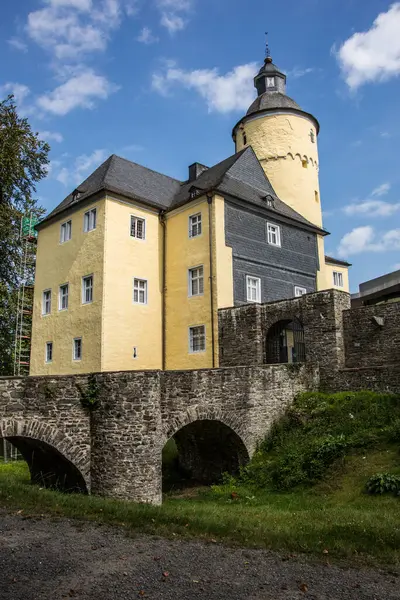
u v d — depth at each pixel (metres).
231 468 17.77
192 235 24.62
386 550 7.79
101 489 13.45
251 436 17.19
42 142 23.61
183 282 24.48
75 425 13.66
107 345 22.58
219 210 23.67
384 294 26.05
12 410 12.61
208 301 23.05
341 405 17.20
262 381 17.89
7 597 5.84
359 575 6.82
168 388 15.13
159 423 14.30
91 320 23.23
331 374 19.52
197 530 8.79
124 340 23.31
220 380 16.56
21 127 22.98
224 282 23.11
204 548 7.86
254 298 24.56
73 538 8.18
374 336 19.19
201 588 6.26
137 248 24.70
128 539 8.20
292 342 23.56
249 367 17.53
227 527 8.99
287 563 7.26
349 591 6.27
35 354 26.77
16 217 22.89
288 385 18.78
